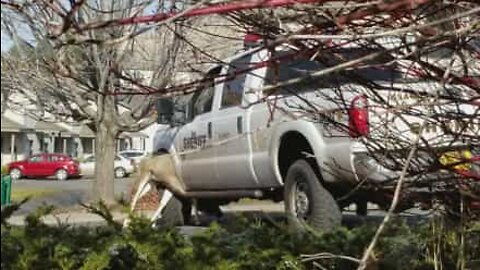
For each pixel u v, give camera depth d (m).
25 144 43.38
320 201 7.45
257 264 3.83
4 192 3.59
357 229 4.30
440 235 4.02
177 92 2.86
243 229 4.53
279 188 8.67
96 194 16.70
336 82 3.39
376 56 2.60
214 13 2.21
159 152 11.05
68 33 2.13
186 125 10.23
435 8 2.55
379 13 2.41
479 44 3.08
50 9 2.20
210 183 9.79
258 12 2.67
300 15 2.59
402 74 3.38
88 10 2.26
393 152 3.52
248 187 9.21
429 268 4.03
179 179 10.33
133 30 2.22
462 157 3.48
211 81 2.83
